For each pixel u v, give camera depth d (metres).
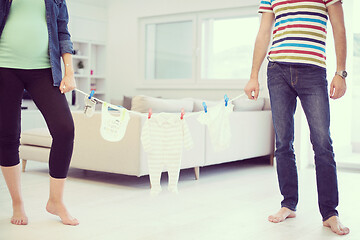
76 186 3.50
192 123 3.83
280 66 2.32
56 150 2.23
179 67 6.07
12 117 2.21
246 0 5.40
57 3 2.23
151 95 6.32
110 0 6.71
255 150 4.73
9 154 2.27
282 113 2.38
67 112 2.21
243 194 3.26
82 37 6.47
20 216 2.34
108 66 6.77
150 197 3.12
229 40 5.65
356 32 6.77
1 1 2.10
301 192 3.35
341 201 3.06
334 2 2.21
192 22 5.91
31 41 2.12
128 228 2.30
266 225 2.39
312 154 5.01
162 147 2.24
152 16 6.27
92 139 3.71
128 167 3.48
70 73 2.24
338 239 2.13
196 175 3.94
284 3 2.29
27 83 2.20
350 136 6.23
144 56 6.41
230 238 2.14
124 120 2.24
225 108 2.28
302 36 2.25
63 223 2.35
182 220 2.49
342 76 2.23
